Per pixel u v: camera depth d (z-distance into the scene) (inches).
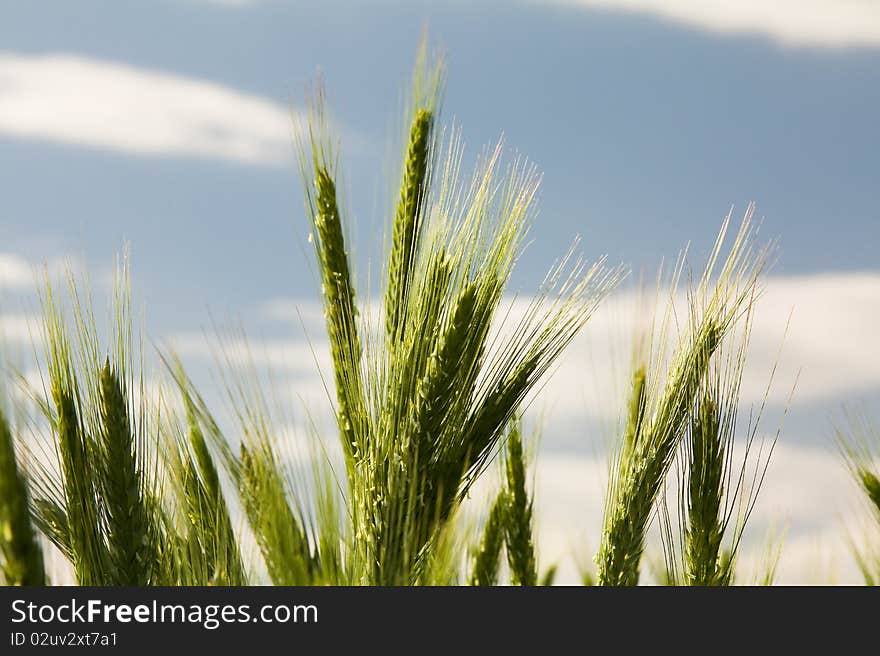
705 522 276.1
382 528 244.4
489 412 263.4
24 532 181.9
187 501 269.4
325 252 278.7
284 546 220.7
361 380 262.2
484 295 257.8
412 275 268.2
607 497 276.2
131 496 247.3
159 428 261.1
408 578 239.1
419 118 279.4
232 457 270.7
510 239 264.5
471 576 330.0
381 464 250.1
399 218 273.6
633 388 285.3
